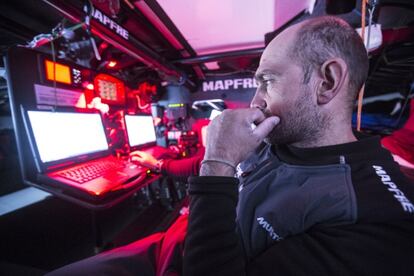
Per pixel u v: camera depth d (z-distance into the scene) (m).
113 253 0.72
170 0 1.24
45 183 0.95
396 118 2.02
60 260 1.42
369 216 0.39
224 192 0.45
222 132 0.50
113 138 1.70
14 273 1.19
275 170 0.58
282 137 0.54
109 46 1.62
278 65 0.51
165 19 1.42
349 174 0.45
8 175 2.07
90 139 1.32
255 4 1.29
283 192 0.52
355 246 0.36
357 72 0.49
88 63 1.58
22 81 1.02
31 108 0.98
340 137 0.52
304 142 0.54
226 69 2.76
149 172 1.35
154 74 2.55
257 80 0.58
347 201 0.41
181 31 1.66
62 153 1.09
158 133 2.77
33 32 1.49
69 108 1.26
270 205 0.51
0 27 1.36
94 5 1.02
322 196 0.44
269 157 0.69
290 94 0.50
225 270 0.39
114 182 1.00
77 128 1.23
